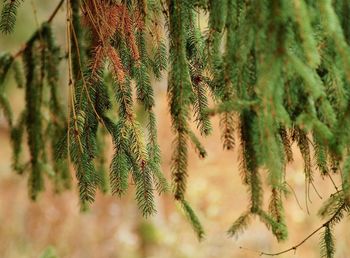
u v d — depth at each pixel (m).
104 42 1.32
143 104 1.34
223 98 1.22
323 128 1.14
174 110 1.23
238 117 1.22
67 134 1.35
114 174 1.32
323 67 1.20
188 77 1.23
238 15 1.19
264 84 1.11
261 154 1.17
